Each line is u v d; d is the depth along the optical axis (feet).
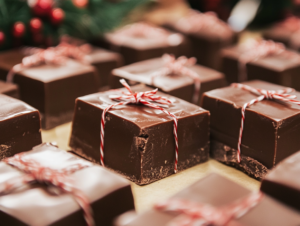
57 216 0.53
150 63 0.93
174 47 1.11
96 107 0.71
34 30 0.96
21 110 0.70
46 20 0.99
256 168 0.71
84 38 1.08
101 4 1.06
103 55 0.99
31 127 0.70
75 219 0.54
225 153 0.75
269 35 1.22
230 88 0.79
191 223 0.50
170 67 0.89
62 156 0.62
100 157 0.72
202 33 1.17
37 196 0.56
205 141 0.75
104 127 0.71
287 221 0.52
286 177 0.59
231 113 0.74
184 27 1.22
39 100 0.83
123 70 0.89
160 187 0.68
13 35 0.97
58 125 0.85
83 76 0.87
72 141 0.76
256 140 0.71
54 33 1.01
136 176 0.68
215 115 0.76
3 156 0.68
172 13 1.42
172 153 0.71
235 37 1.21
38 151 0.63
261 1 1.50
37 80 0.83
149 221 0.51
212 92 0.77
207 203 0.54
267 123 0.69
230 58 1.03
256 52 1.03
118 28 1.17
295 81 0.99
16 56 0.94
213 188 0.56
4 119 0.67
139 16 1.25
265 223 0.52
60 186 0.56
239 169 0.74
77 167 0.60
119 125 0.69
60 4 1.01
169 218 0.52
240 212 0.52
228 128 0.74
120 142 0.69
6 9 0.97
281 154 0.70
